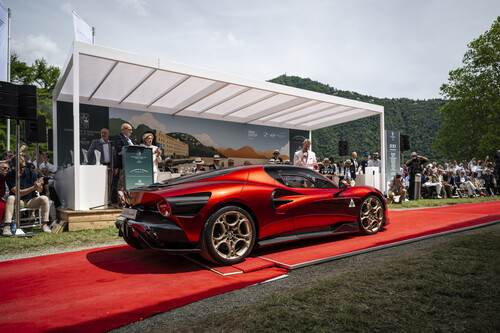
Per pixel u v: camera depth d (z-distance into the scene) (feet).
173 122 39.91
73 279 8.97
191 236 9.34
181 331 5.54
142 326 5.84
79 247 13.61
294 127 50.16
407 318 5.56
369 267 9.09
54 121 32.55
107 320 6.11
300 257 10.39
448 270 8.09
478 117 96.32
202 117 42.09
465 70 97.86
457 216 20.02
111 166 20.02
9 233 15.92
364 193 14.07
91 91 31.55
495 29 89.71
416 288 6.98
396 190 32.71
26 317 6.34
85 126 34.17
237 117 44.55
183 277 8.87
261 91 32.09
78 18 28.45
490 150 88.38
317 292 6.96
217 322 5.79
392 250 11.34
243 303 6.79
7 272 9.87
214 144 43.14
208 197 9.64
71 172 19.21
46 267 10.36
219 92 32.55
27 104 16.96
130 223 10.03
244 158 45.73
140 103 36.60
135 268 9.98
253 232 10.36
